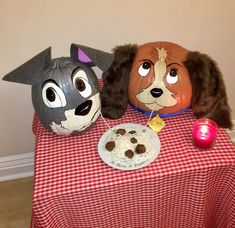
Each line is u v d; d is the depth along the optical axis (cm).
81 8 120
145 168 87
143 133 95
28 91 137
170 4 125
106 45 132
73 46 87
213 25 135
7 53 125
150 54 96
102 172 87
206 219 107
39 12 118
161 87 94
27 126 150
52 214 88
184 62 94
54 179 86
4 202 154
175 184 90
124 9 124
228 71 152
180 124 101
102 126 102
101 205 91
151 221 103
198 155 90
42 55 82
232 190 93
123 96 101
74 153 93
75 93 86
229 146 92
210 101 98
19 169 163
